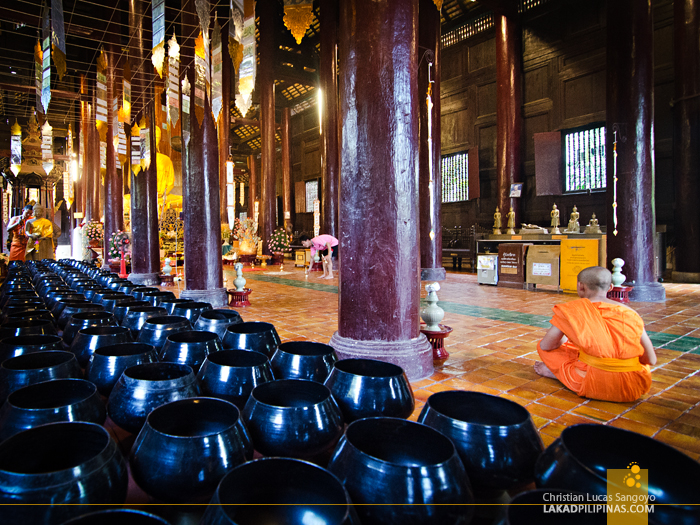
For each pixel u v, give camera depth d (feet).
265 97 66.18
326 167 50.47
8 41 49.67
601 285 9.68
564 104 46.70
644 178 24.56
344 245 11.87
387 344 11.19
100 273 22.45
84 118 49.01
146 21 28.14
